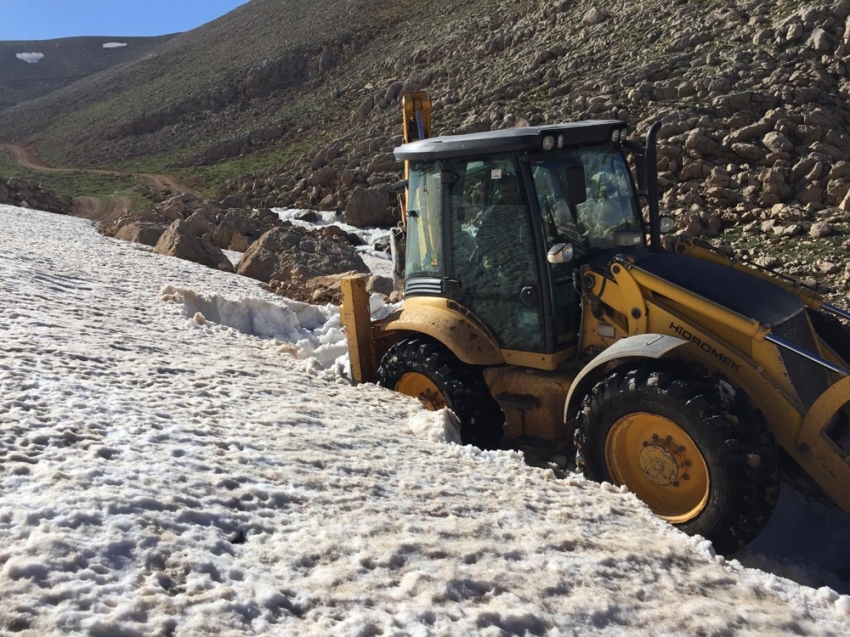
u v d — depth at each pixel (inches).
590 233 225.5
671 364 181.6
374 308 447.2
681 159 885.2
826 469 177.5
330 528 118.9
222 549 105.0
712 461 167.2
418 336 246.1
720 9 1304.1
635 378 179.6
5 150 3907.5
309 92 3339.1
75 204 1898.4
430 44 2682.1
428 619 98.5
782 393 179.9
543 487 169.6
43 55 7509.8
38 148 3806.6
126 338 237.1
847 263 563.2
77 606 83.8
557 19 1942.7
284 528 116.5
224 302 386.9
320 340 386.6
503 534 134.0
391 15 3735.2
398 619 96.7
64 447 127.3
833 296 496.7
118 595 88.0
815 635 124.3
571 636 104.5
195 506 115.3
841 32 991.6
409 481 152.3
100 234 764.6
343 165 1713.8
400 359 243.3
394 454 171.9
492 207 222.7
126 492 112.5
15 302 251.8
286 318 406.6
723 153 866.1
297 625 91.0
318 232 1170.0
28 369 168.4
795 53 1013.8
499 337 228.8
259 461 142.3
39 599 83.2
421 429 200.8
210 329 303.0
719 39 1200.2
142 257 549.3
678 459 177.0
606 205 232.2
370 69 2965.1
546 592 114.9
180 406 170.7
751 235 697.6
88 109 4439.0
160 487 118.1
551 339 216.4
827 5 1045.8
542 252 213.3
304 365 261.4
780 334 187.0
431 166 241.3
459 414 225.9
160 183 2341.3
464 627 98.7
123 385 178.5
